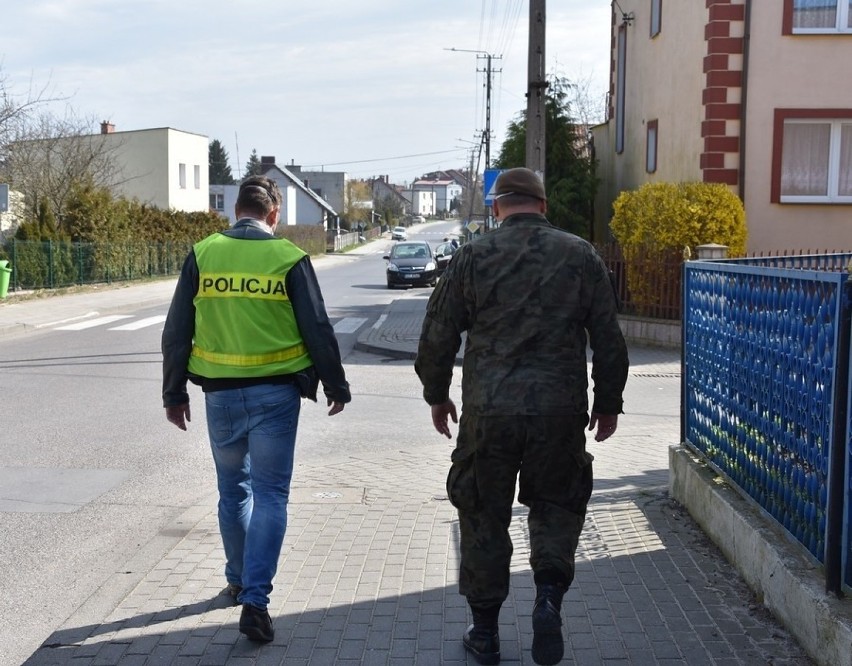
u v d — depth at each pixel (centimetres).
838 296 344
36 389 1138
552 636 336
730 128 1648
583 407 364
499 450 356
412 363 1452
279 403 405
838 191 1669
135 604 439
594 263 368
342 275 4478
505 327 358
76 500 649
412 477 691
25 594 475
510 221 373
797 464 397
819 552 376
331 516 580
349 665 372
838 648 334
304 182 12200
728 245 1599
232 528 430
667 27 1895
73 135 4050
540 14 1561
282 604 435
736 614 409
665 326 1593
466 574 369
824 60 1634
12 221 3738
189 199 5631
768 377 434
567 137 2469
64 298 2667
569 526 362
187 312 414
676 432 874
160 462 761
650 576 457
